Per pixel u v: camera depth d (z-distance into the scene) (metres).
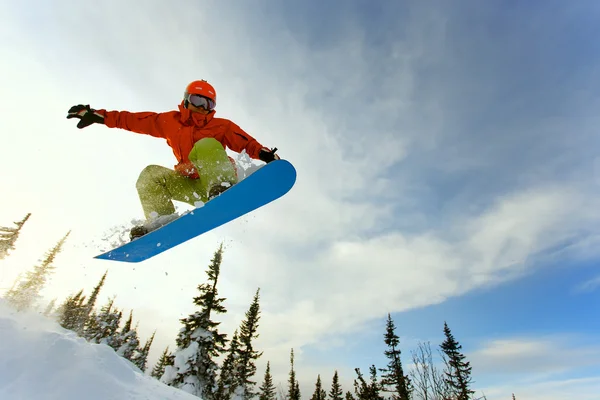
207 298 18.58
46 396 2.69
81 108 3.26
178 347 17.39
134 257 3.22
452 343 21.80
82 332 22.05
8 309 3.61
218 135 3.24
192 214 2.85
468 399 9.48
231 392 22.14
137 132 3.44
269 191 2.90
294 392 35.19
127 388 3.33
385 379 22.64
